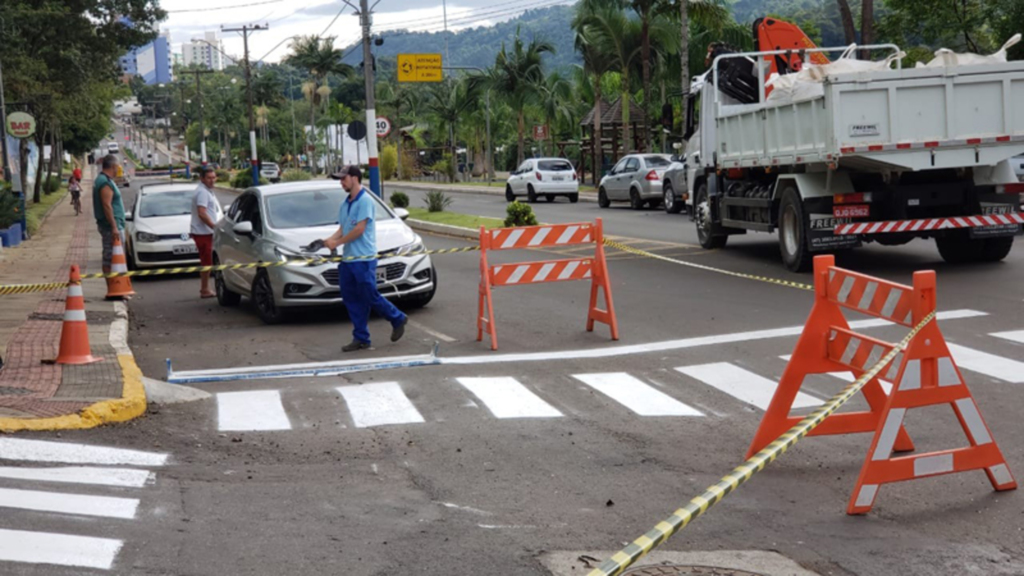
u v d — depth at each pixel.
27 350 10.62
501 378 9.80
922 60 31.33
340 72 106.31
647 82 45.34
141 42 44.94
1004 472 6.29
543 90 63.09
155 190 21.80
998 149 14.57
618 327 12.33
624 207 37.16
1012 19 29.89
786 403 7.11
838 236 15.62
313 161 105.88
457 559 5.37
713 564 5.26
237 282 14.62
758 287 14.93
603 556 5.41
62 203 58.75
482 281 11.63
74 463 7.04
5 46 34.94
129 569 5.14
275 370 10.34
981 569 5.17
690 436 7.80
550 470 7.00
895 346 6.30
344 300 11.49
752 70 19.36
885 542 5.55
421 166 96.44
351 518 6.04
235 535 5.71
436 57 58.62
